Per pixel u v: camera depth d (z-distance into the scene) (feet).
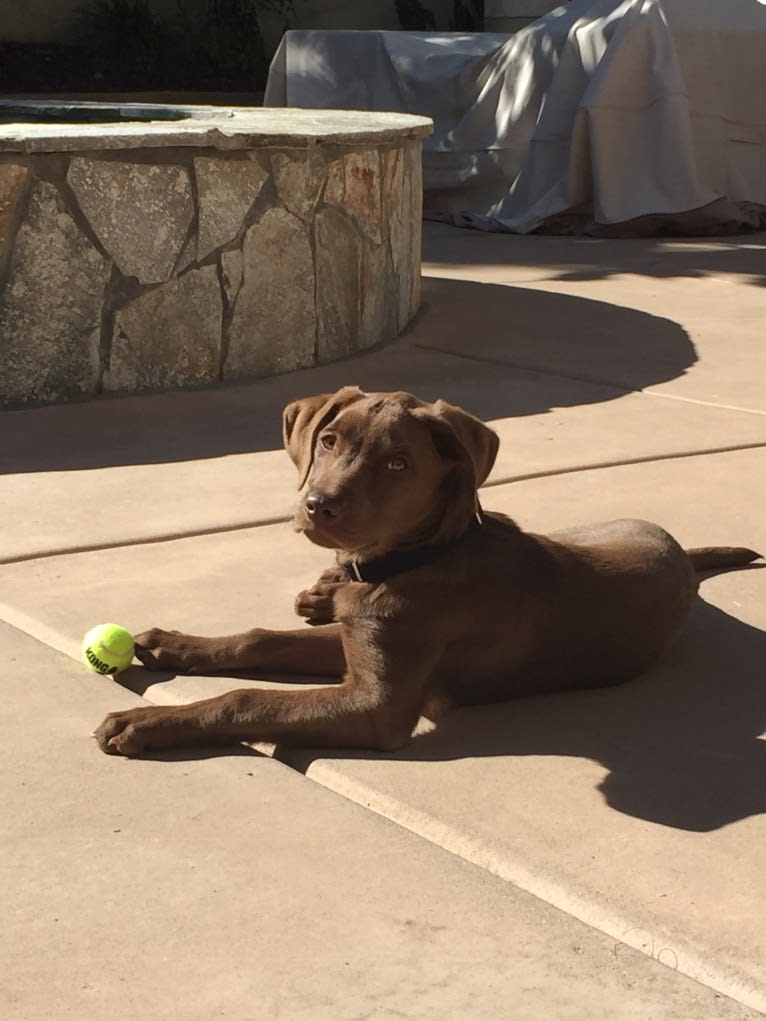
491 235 22.17
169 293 11.78
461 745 5.95
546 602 6.23
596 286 17.19
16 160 10.89
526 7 30.96
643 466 9.96
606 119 21.59
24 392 11.34
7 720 6.08
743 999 4.25
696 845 5.10
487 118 23.31
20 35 36.52
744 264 19.02
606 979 4.33
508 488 9.42
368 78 24.91
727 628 7.22
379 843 5.11
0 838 5.11
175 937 4.52
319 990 4.25
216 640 6.63
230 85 37.83
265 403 11.60
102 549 8.19
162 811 5.32
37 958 4.40
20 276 11.14
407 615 5.86
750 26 22.45
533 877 4.87
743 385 12.37
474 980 4.31
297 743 5.86
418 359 13.26
